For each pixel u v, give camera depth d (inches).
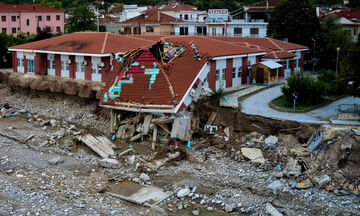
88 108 1836.9
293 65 2246.6
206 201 1035.9
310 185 1083.9
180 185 1125.1
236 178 1154.7
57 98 1999.3
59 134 1545.3
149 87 1503.4
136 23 3420.3
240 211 986.1
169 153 1321.4
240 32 3009.4
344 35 2394.2
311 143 1232.2
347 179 1080.8
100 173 1221.7
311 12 2479.1
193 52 1640.0
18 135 1555.1
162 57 1674.5
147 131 1476.4
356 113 1320.1
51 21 4104.3
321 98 1631.4
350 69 1325.0
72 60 1982.0
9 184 1101.7
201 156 1322.6
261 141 1315.2
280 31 2564.0
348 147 1126.4
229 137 1385.3
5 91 2209.6
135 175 1192.8
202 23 3312.0
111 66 1807.3
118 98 1550.2
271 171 1173.7
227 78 1859.0
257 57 2050.9
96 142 1435.8
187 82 1494.8
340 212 964.6
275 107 1528.1
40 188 1085.1
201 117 1505.9
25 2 6038.4
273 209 977.5
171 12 3597.4
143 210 987.9
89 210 964.6
